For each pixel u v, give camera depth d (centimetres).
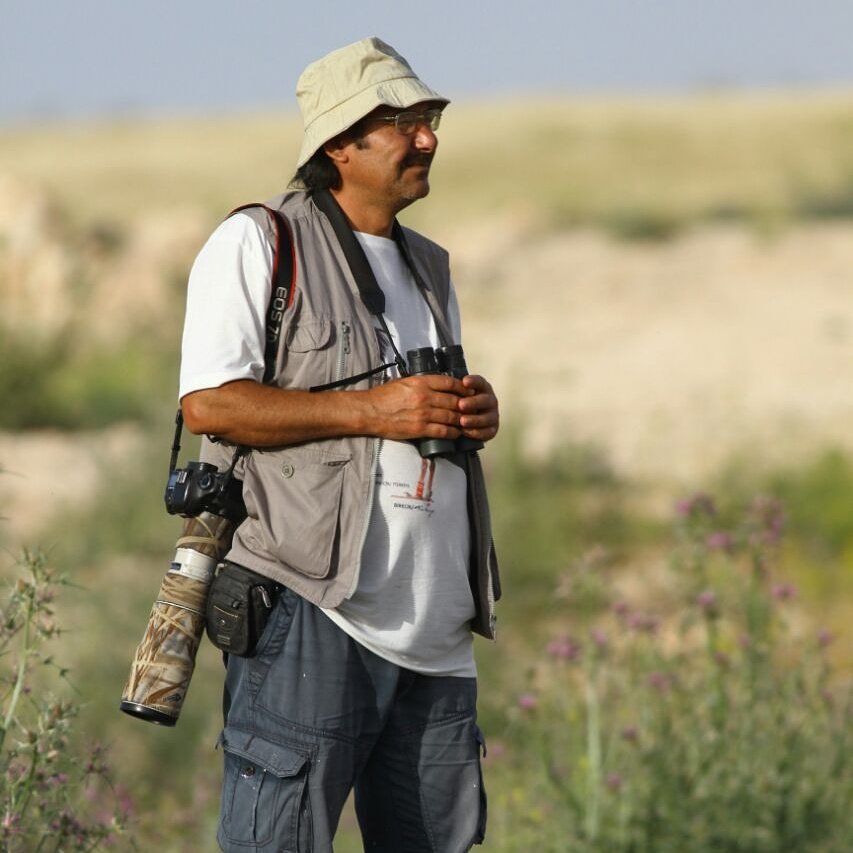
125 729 2467
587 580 1886
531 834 1800
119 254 6391
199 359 1228
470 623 1328
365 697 1245
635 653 1875
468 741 1309
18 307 5662
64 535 3550
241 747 1232
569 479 3997
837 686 2048
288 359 1252
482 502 1323
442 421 1233
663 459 4284
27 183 6444
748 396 5000
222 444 1280
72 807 1366
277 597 1231
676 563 1900
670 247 8450
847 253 7769
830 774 1791
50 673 2409
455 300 1392
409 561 1250
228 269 1244
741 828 1747
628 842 1738
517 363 5781
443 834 1305
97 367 5484
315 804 1223
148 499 3716
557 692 1914
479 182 17050
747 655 1825
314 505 1219
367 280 1276
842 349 5606
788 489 3816
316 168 1303
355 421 1223
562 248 8588
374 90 1274
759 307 6569
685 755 1788
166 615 1241
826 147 18775
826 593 3173
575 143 19950
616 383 5344
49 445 4850
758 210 10362
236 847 1233
